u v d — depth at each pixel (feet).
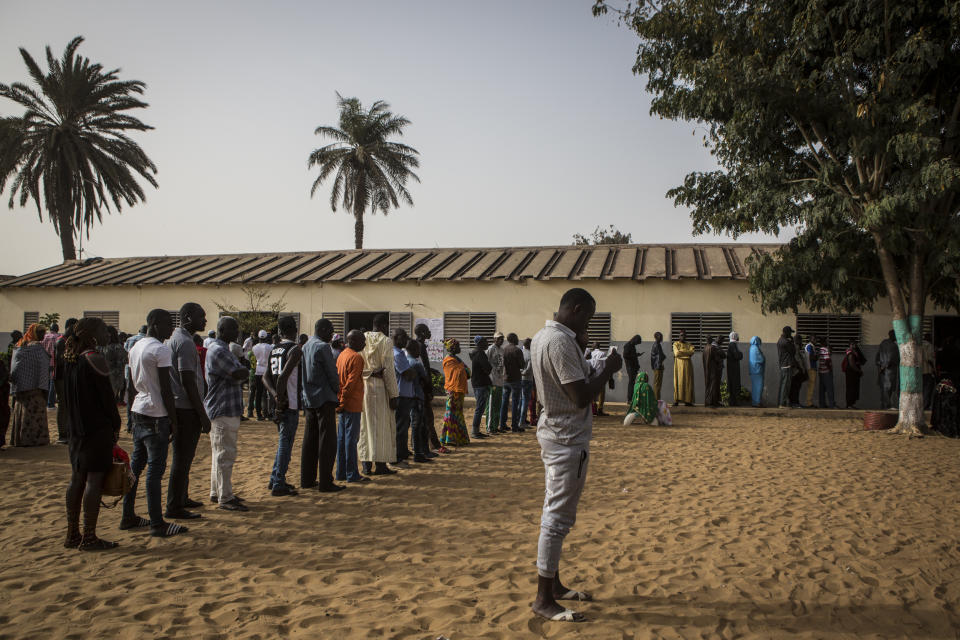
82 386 17.15
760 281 44.32
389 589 14.48
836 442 37.27
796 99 38.19
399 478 27.09
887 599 13.99
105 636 12.09
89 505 17.15
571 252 70.18
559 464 12.91
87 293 75.10
